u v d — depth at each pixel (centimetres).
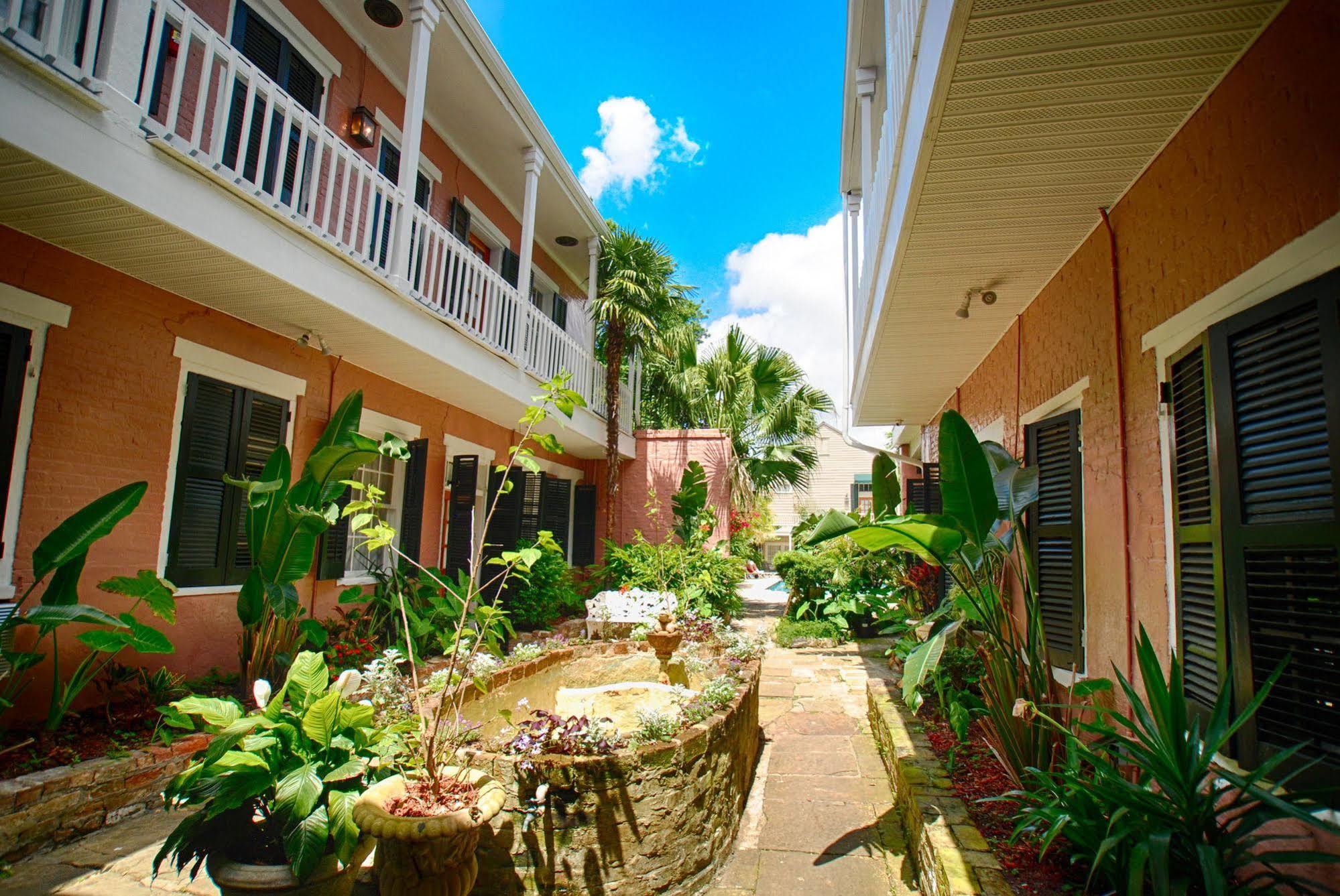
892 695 589
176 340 518
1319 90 209
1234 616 246
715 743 369
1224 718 229
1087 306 400
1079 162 323
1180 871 226
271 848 284
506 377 832
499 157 980
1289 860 202
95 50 361
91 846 351
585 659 604
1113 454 363
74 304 450
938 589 828
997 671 366
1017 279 468
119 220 402
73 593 389
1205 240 274
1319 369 214
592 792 304
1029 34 240
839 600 1045
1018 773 349
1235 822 253
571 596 1017
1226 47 246
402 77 820
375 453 517
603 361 1348
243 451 577
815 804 450
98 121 365
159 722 421
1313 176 212
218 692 504
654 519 1300
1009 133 300
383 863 251
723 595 1124
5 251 412
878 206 507
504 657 521
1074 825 255
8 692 383
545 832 300
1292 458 224
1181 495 292
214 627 549
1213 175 268
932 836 304
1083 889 254
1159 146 310
